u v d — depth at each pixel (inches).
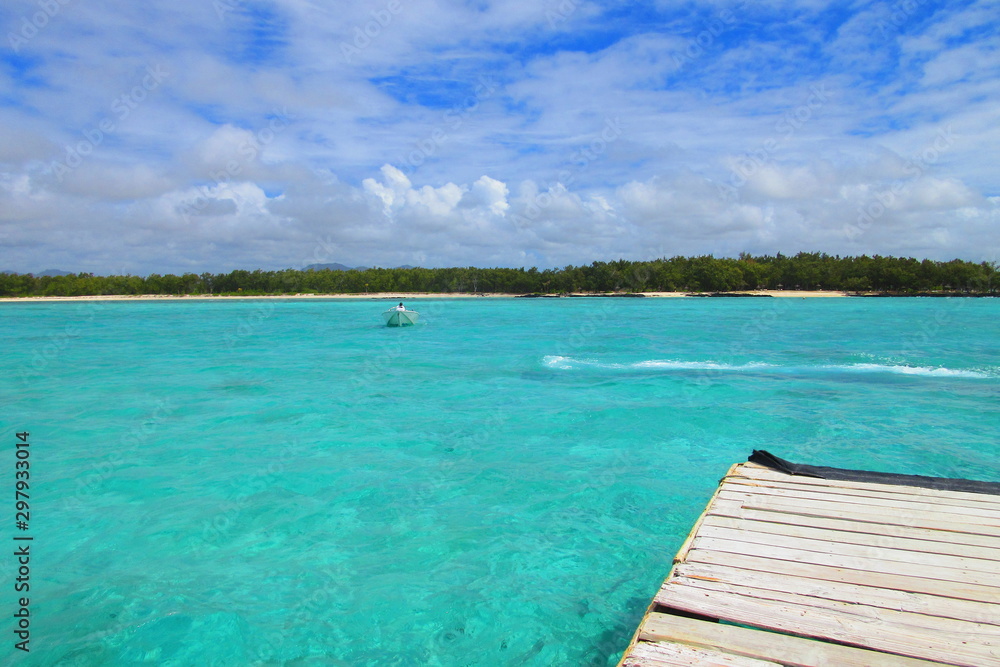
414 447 361.4
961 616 118.1
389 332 1250.6
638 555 220.2
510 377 619.2
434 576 205.5
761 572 138.4
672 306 2508.6
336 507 267.1
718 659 106.6
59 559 217.0
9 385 593.3
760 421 414.6
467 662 159.8
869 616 118.6
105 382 607.5
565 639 169.6
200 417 444.5
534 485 293.6
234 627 173.6
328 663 158.6
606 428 401.4
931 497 190.1
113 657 158.2
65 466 326.6
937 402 475.2
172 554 221.8
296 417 441.7
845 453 336.2
